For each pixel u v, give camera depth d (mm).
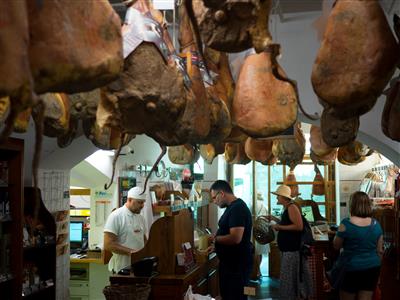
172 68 1407
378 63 1224
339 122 2113
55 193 4277
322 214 8281
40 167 4000
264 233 6039
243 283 4434
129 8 1417
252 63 1741
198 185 6875
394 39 1251
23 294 3309
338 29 1254
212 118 1928
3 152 3264
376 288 4727
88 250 5402
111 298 3441
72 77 959
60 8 947
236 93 1755
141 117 1393
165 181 6387
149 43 1356
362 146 4105
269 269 8266
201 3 1250
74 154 4133
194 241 4871
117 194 5539
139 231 4887
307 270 5133
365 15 1236
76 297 5348
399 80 1568
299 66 3219
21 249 3207
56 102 1835
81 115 1961
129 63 1338
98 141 2422
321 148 3986
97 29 1005
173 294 3754
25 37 804
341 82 1252
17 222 3205
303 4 3045
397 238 4453
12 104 812
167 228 3967
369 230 4289
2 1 777
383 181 7324
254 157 3695
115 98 1346
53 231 3709
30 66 901
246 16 1174
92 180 5449
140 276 3797
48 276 3713
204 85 1834
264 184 8531
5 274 3102
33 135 3693
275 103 1702
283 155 3605
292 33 3229
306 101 3223
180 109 1425
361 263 4281
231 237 4336
